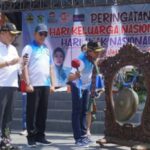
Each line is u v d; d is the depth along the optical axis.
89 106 9.09
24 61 8.55
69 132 10.80
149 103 8.34
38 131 9.09
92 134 10.48
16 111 11.42
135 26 12.05
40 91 8.94
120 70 8.80
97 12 12.34
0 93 8.10
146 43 11.98
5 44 8.12
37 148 8.85
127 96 8.70
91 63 9.04
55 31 12.73
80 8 12.49
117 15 12.18
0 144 8.27
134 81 8.70
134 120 8.81
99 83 9.27
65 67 12.62
